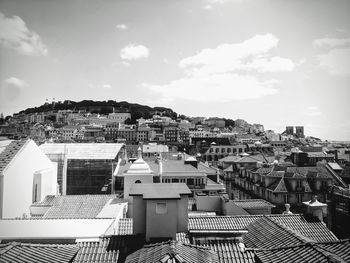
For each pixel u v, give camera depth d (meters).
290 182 52.47
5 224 24.91
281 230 18.48
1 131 194.00
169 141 191.00
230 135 193.62
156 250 16.12
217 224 24.36
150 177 39.16
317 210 26.66
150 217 19.02
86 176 58.47
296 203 51.09
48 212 33.09
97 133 199.25
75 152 61.66
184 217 19.97
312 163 73.75
